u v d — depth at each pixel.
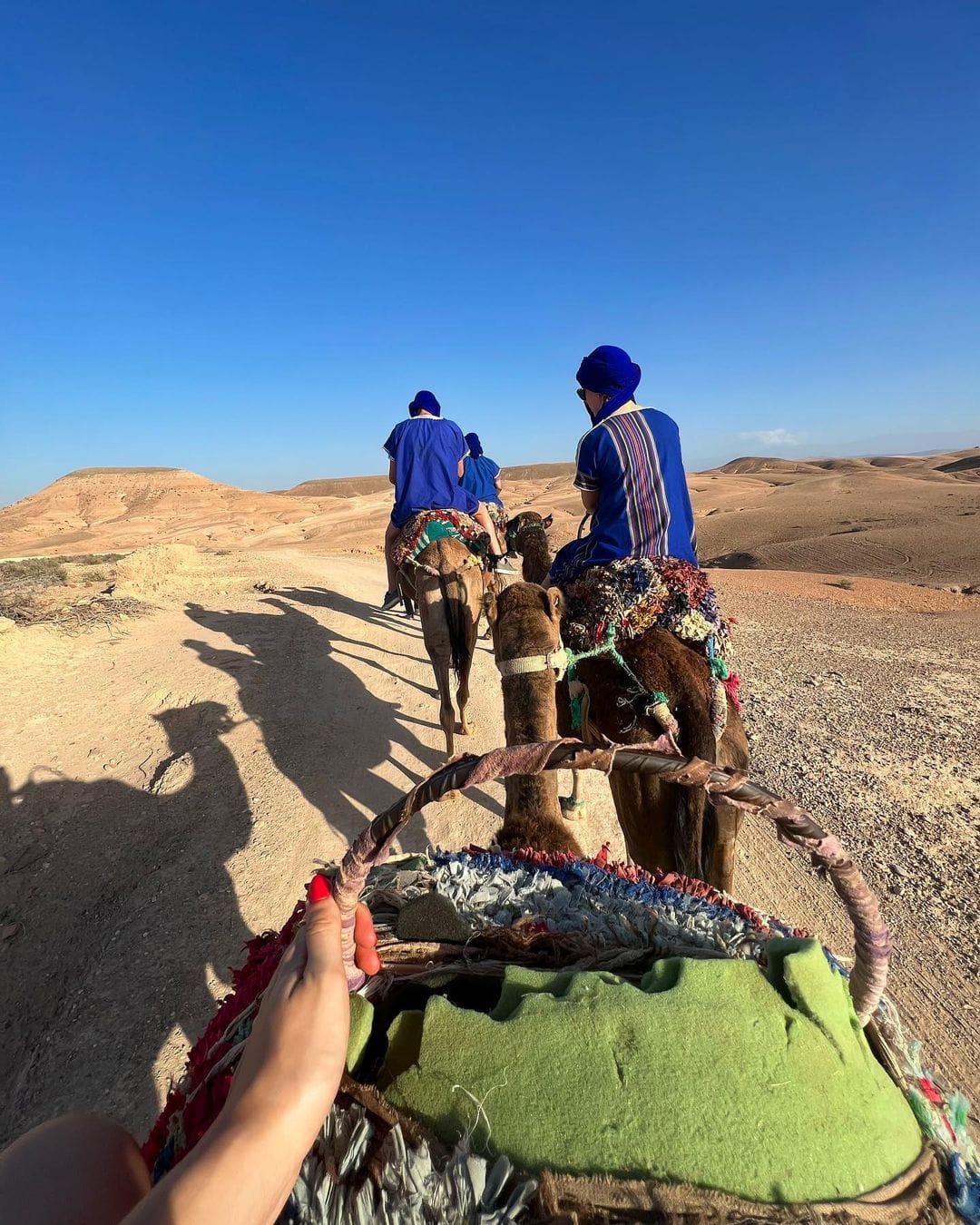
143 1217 0.98
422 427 7.71
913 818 6.05
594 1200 1.22
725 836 3.07
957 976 4.26
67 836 6.19
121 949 4.74
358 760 7.27
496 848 2.58
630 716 3.53
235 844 5.81
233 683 9.15
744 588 20.06
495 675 10.14
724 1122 1.30
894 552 50.84
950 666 11.03
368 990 1.73
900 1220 1.27
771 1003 1.49
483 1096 1.38
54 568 17.83
